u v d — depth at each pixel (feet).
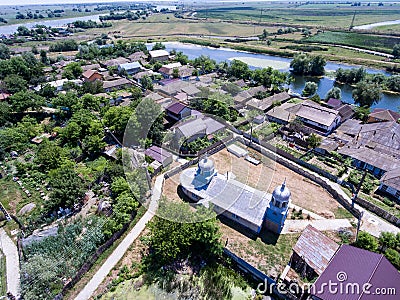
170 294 91.45
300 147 174.60
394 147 165.78
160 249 95.50
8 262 101.71
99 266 99.81
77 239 108.68
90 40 568.00
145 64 355.97
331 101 237.25
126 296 90.58
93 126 169.17
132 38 595.47
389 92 294.87
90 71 301.84
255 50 483.10
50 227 114.32
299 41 539.29
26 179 143.23
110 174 135.23
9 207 126.21
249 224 113.70
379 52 453.17
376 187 143.02
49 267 93.40
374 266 83.05
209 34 655.76
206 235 96.12
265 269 99.45
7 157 162.30
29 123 191.21
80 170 148.66
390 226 119.03
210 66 330.54
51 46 450.30
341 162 161.17
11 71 270.46
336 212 126.00
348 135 189.78
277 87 272.92
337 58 425.69
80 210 123.75
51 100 232.94
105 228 108.88
